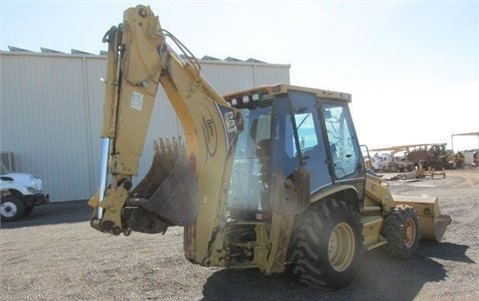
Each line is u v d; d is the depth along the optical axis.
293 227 4.93
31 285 5.64
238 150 5.21
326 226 4.81
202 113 4.48
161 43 4.16
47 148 18.58
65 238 9.10
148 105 4.04
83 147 19.03
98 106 19.25
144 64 4.03
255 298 4.75
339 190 5.36
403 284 5.11
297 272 4.88
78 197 18.94
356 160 6.00
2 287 5.59
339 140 5.81
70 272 6.18
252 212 4.95
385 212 6.44
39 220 12.67
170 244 7.83
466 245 7.12
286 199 4.72
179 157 4.25
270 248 4.71
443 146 38.19
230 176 4.74
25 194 13.16
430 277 5.37
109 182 3.92
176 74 4.31
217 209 4.57
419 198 7.53
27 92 18.36
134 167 3.93
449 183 21.27
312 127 5.31
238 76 21.58
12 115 18.17
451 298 4.59
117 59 3.92
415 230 6.66
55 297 5.12
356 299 4.63
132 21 3.97
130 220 3.88
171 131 20.00
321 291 4.90
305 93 5.29
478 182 21.33
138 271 6.05
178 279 5.59
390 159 38.06
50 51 19.03
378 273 5.58
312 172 5.17
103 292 5.23
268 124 5.05
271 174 4.80
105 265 6.47
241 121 4.86
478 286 4.97
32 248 8.14
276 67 22.41
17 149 18.22
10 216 12.93
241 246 4.83
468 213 10.36
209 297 4.87
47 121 18.59
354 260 5.08
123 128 3.88
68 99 18.86
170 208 4.02
